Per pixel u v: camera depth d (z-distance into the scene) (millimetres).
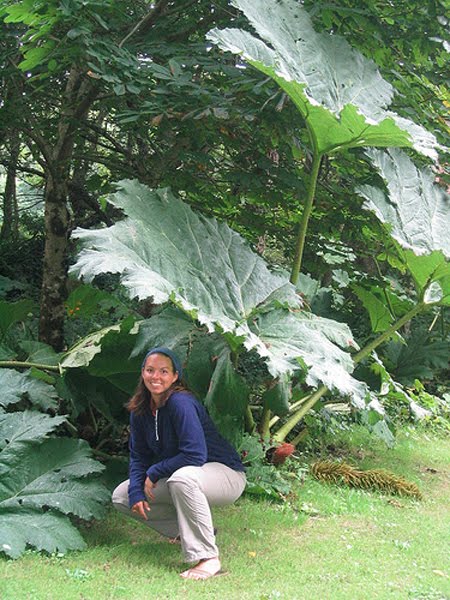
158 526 4223
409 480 6238
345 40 5785
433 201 5961
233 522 4652
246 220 7570
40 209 14867
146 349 4582
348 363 4539
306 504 5094
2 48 6328
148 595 3504
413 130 5367
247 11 5195
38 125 6938
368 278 7121
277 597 3551
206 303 4555
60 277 6891
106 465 5066
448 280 5723
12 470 4230
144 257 4426
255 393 6777
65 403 5797
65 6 4914
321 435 7113
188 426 3961
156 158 7262
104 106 7332
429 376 7320
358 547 4395
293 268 5660
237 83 5320
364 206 5574
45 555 3967
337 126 5074
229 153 7070
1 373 4633
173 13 6250
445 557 4348
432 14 5965
